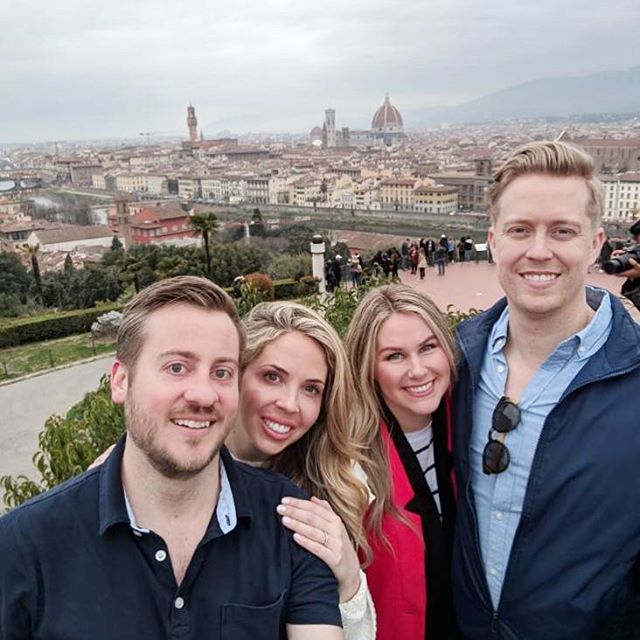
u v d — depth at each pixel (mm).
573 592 923
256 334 953
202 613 677
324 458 1009
